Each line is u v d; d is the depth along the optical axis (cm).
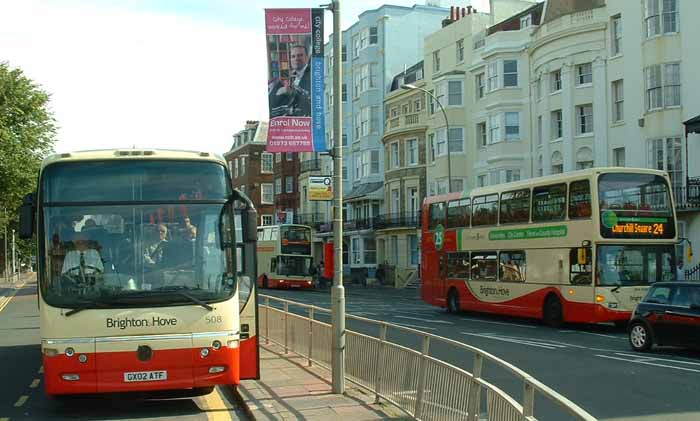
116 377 919
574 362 1442
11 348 1838
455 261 2783
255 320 1093
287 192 8050
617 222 2088
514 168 4275
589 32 3641
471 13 4962
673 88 3206
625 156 3444
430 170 5200
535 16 4288
